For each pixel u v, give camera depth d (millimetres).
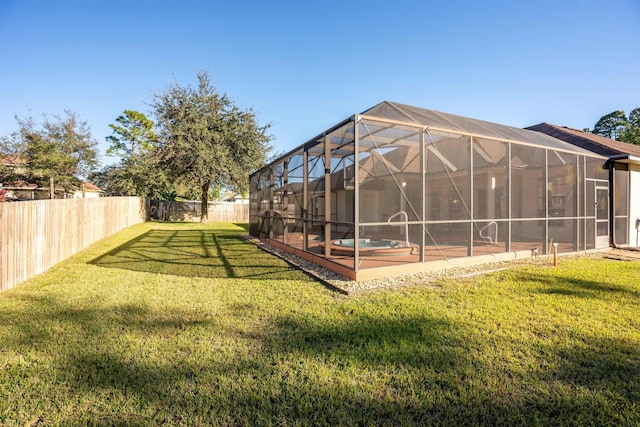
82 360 2807
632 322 3705
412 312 4047
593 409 2166
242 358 2844
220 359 2820
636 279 5789
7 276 5176
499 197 12727
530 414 2107
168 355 2895
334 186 12516
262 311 4105
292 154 9227
